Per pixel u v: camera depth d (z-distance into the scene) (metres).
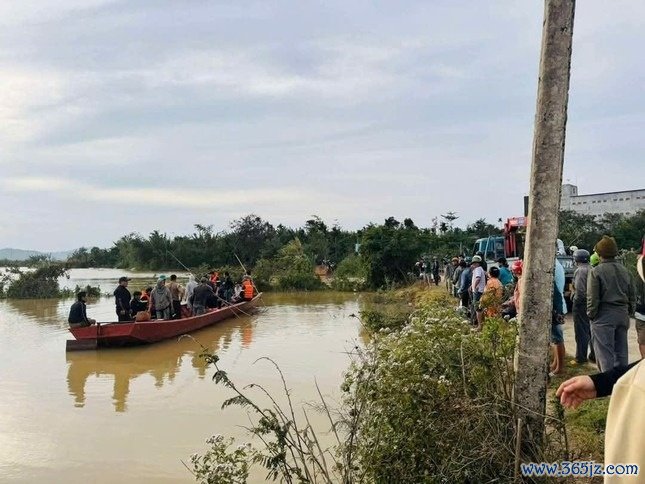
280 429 4.27
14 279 34.09
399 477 4.05
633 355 8.77
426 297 21.48
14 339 17.27
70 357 14.13
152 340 15.46
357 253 39.16
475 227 45.75
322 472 4.29
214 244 66.44
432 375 4.43
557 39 4.29
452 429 4.05
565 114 4.32
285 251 39.69
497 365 4.30
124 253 82.12
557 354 7.79
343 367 11.71
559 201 4.33
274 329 18.06
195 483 6.17
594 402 6.07
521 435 3.92
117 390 10.59
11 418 8.79
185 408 9.14
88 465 6.79
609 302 6.51
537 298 4.29
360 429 4.30
